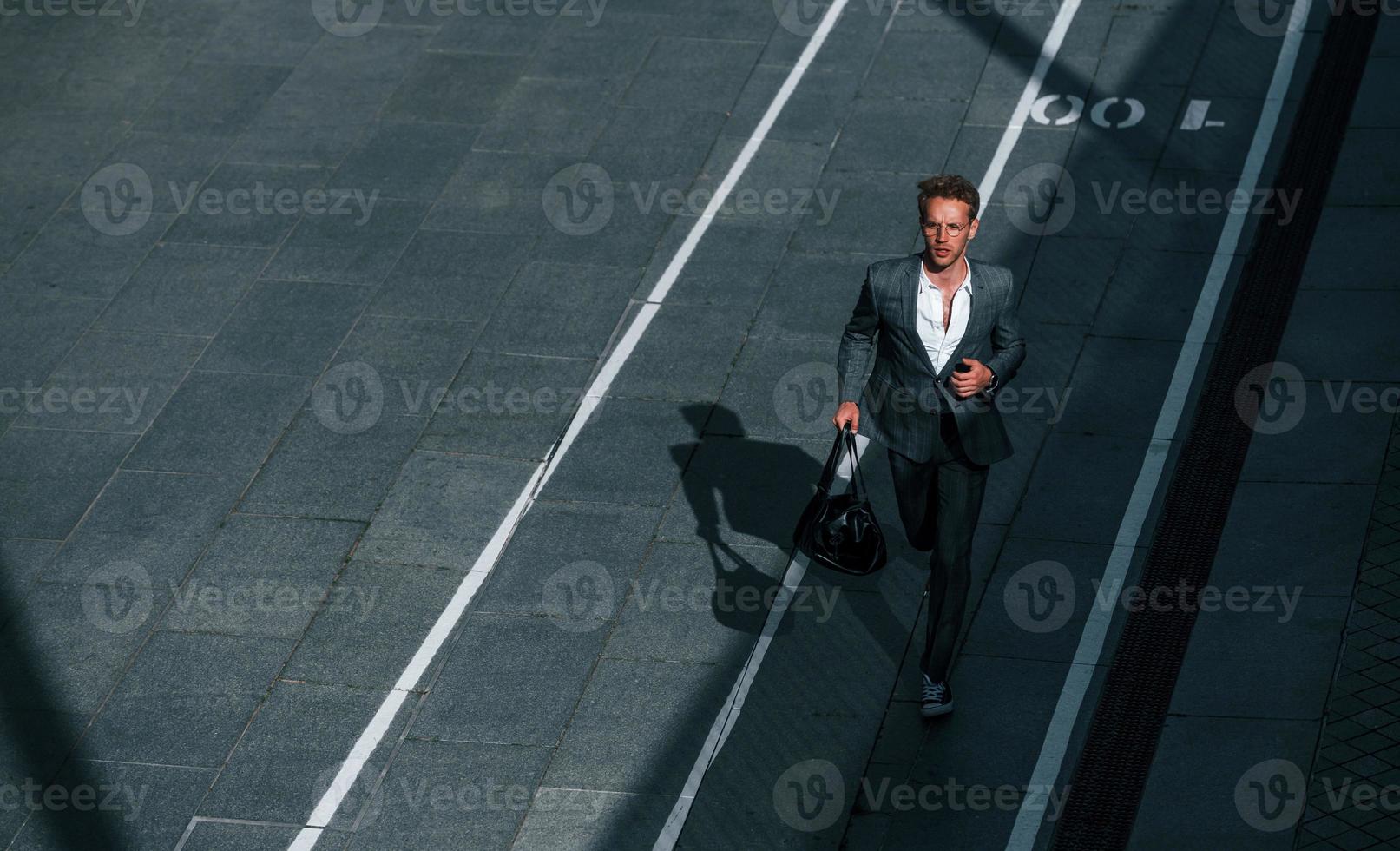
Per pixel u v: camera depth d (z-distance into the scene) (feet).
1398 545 40.88
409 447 48.98
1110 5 67.10
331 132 64.44
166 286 56.75
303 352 53.26
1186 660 38.91
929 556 43.34
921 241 55.36
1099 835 35.01
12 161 64.03
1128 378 48.34
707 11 70.44
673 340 52.34
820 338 51.78
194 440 49.98
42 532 47.06
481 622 42.78
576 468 47.65
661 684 40.32
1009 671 39.45
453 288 55.47
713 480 46.68
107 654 42.93
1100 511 43.86
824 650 40.81
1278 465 44.32
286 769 39.17
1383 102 58.95
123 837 37.68
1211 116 59.67
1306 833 33.94
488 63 68.13
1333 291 50.39
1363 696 36.96
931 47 66.13
